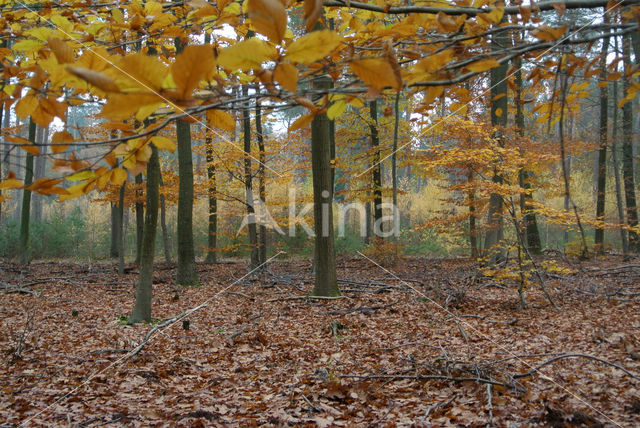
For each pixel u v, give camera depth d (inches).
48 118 33.0
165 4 59.9
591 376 161.5
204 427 138.0
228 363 211.9
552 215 311.3
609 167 834.2
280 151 551.5
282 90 33.2
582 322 255.1
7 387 176.4
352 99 34.1
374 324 285.7
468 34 42.8
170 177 598.5
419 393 160.1
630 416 123.9
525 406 138.8
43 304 384.2
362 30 45.4
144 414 147.5
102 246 953.5
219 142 528.4
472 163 364.8
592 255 528.1
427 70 34.8
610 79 46.3
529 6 42.7
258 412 149.9
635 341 202.5
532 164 395.5
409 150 548.1
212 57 23.4
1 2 61.8
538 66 49.8
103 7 65.7
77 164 31.1
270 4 24.4
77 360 212.4
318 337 259.0
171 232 965.2
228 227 831.1
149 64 23.2
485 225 416.8
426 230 799.7
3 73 41.1
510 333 242.1
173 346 240.5
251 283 499.5
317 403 156.6
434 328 265.3
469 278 437.7
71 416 147.6
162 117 34.5
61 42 30.0
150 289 308.8
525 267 349.4
